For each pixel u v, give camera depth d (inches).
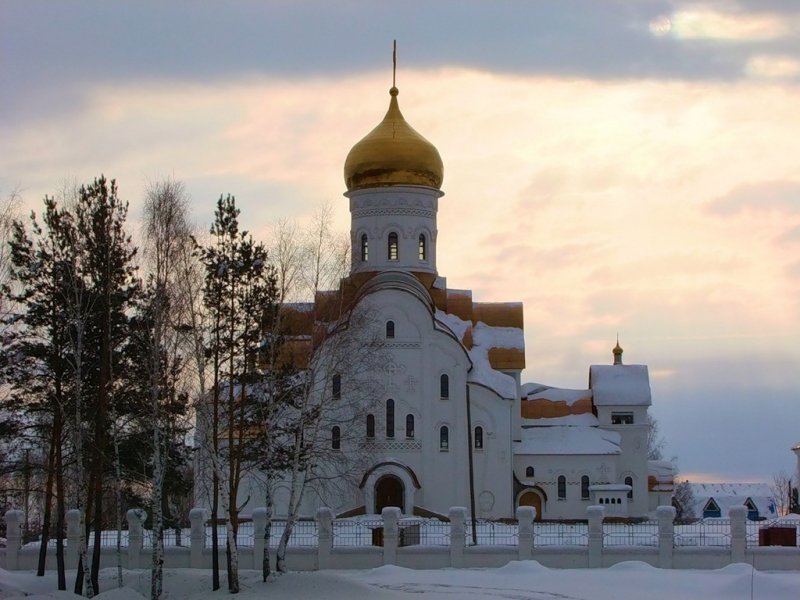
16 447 1977.1
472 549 2133.4
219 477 1798.7
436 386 3129.9
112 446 1939.0
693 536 2207.2
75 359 1833.2
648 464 3538.4
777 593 1692.9
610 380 3444.9
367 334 2866.6
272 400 1905.8
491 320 3422.7
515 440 3299.7
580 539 2509.8
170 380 1850.4
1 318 1862.7
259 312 1876.2
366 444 2546.8
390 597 1702.8
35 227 1859.0
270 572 1907.0
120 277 1866.4
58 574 1921.8
